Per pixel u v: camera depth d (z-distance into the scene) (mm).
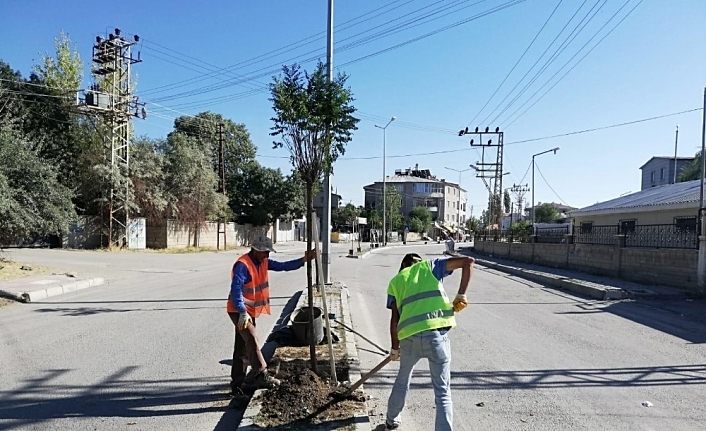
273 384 5188
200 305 11852
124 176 33969
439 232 86562
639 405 5316
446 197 97000
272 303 12523
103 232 34094
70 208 19594
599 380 6203
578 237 22312
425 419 4891
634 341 8391
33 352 7316
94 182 33219
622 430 4648
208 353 7277
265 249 5516
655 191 27203
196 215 40938
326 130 5723
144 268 22641
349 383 5469
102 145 33719
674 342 8320
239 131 61156
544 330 9305
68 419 4844
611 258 18406
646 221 23094
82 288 15250
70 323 9547
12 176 17594
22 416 4914
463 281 4301
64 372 6336
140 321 9766
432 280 4340
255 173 53531
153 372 6340
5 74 33688
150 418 4891
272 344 7477
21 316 10320
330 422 4406
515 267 24469
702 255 13594
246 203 52969
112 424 4734
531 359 7207
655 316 10859
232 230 49344
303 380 5109
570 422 4836
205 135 57562
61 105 34062
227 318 10117
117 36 33125
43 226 18375
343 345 7500
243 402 5246
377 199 91812
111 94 32312
